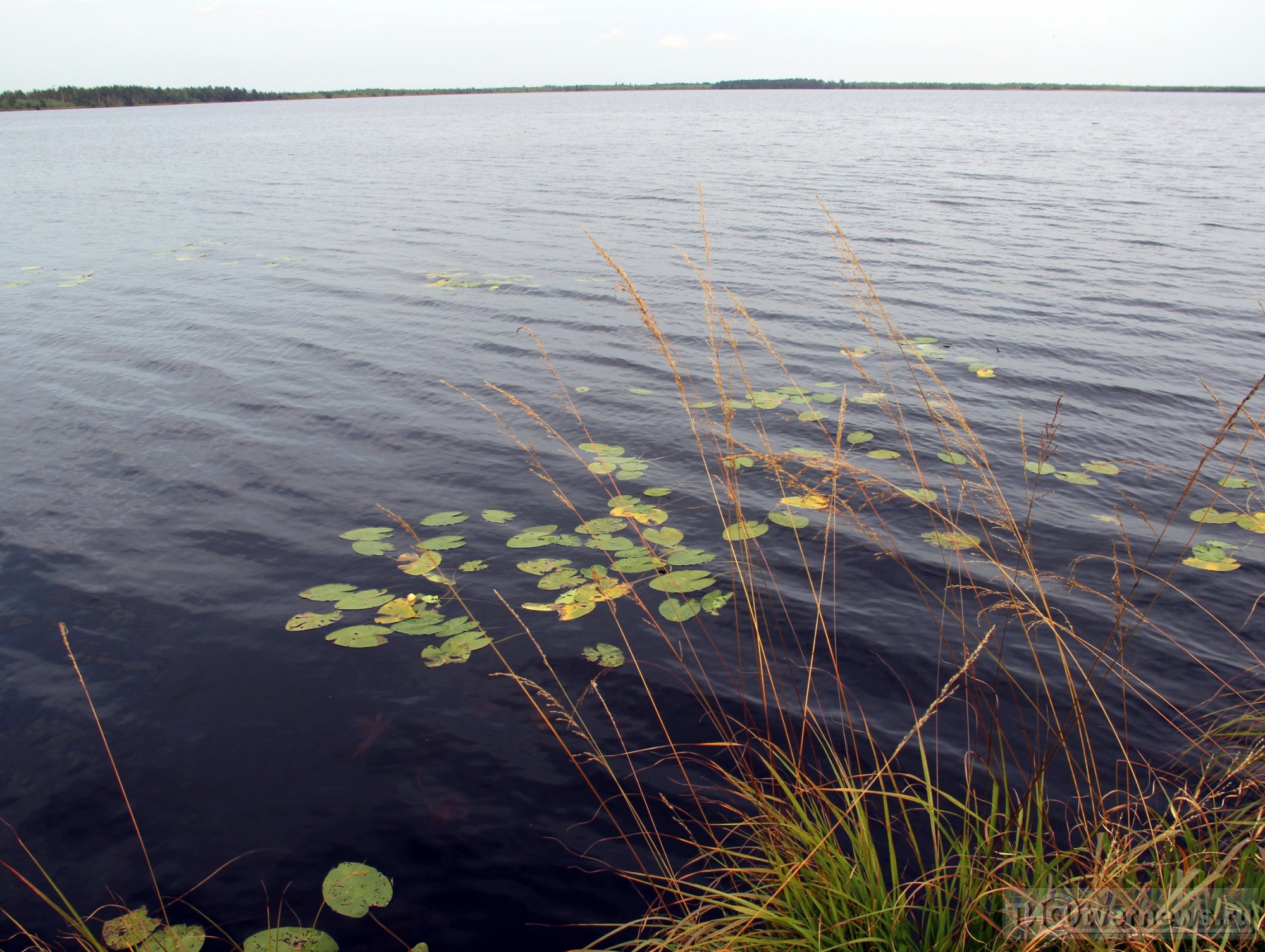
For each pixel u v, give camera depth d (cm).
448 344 928
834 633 411
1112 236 1553
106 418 713
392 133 5462
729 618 423
